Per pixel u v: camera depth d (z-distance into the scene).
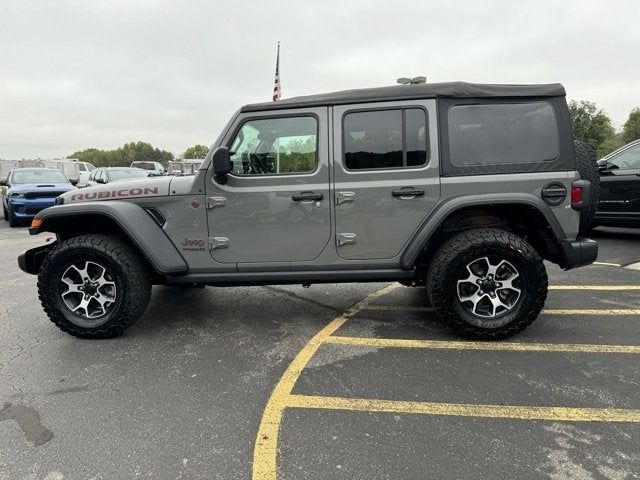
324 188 3.48
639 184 6.89
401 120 3.43
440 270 3.38
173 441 2.30
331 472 2.05
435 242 3.59
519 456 2.13
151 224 3.57
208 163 3.53
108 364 3.21
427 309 4.31
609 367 3.01
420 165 3.43
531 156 3.39
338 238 3.52
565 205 3.37
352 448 2.22
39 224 3.60
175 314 4.29
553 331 3.65
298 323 4.00
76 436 2.35
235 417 2.51
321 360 3.21
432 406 2.59
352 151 3.47
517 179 3.36
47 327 3.99
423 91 3.40
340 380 2.91
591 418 2.43
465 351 3.31
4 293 5.15
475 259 3.35
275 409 2.59
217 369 3.11
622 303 4.33
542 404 2.58
